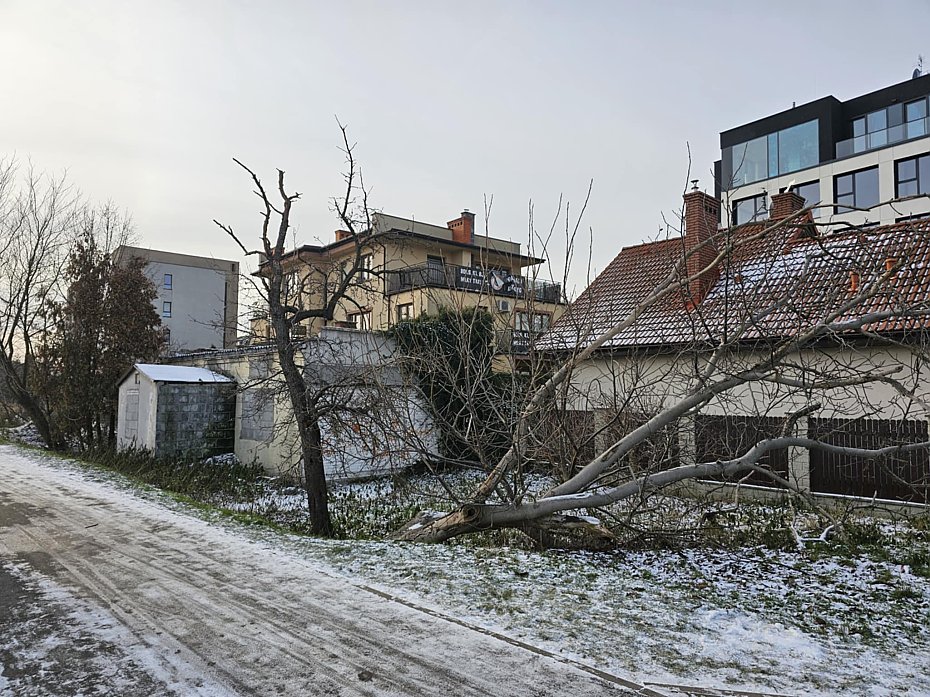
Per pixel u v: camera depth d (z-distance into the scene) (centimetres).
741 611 592
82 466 1585
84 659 462
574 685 423
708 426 1112
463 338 1023
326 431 1388
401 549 775
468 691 414
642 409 966
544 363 991
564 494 869
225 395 1867
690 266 1595
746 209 3297
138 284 2159
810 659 476
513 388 942
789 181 3175
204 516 960
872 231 926
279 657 465
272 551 756
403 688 419
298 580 644
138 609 561
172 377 1867
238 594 601
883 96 2941
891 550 926
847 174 3005
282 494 1438
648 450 983
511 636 504
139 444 1898
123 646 484
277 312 1133
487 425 954
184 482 1399
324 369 1536
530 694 411
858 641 529
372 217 1235
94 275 2092
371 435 1066
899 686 433
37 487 1244
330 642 491
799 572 801
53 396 2117
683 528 942
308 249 2502
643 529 928
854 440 1271
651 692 414
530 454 979
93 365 2070
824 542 963
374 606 570
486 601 585
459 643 489
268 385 1504
